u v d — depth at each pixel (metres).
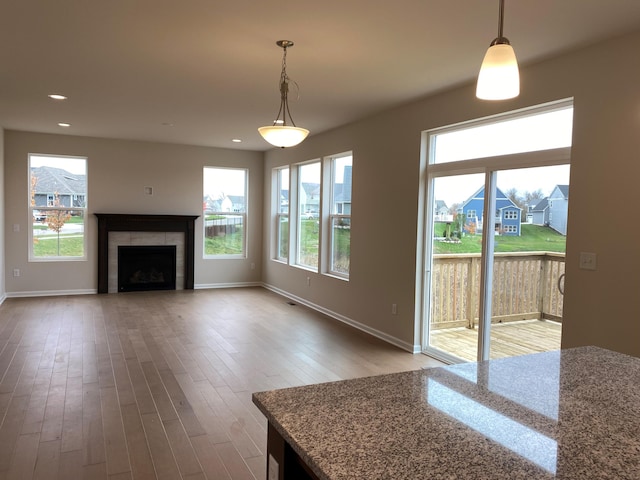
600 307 3.08
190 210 8.27
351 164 6.13
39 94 4.77
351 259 5.89
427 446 1.09
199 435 2.92
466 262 4.31
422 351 4.82
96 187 7.57
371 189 5.50
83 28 3.05
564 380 1.57
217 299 7.43
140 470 2.51
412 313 4.80
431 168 4.68
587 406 1.35
